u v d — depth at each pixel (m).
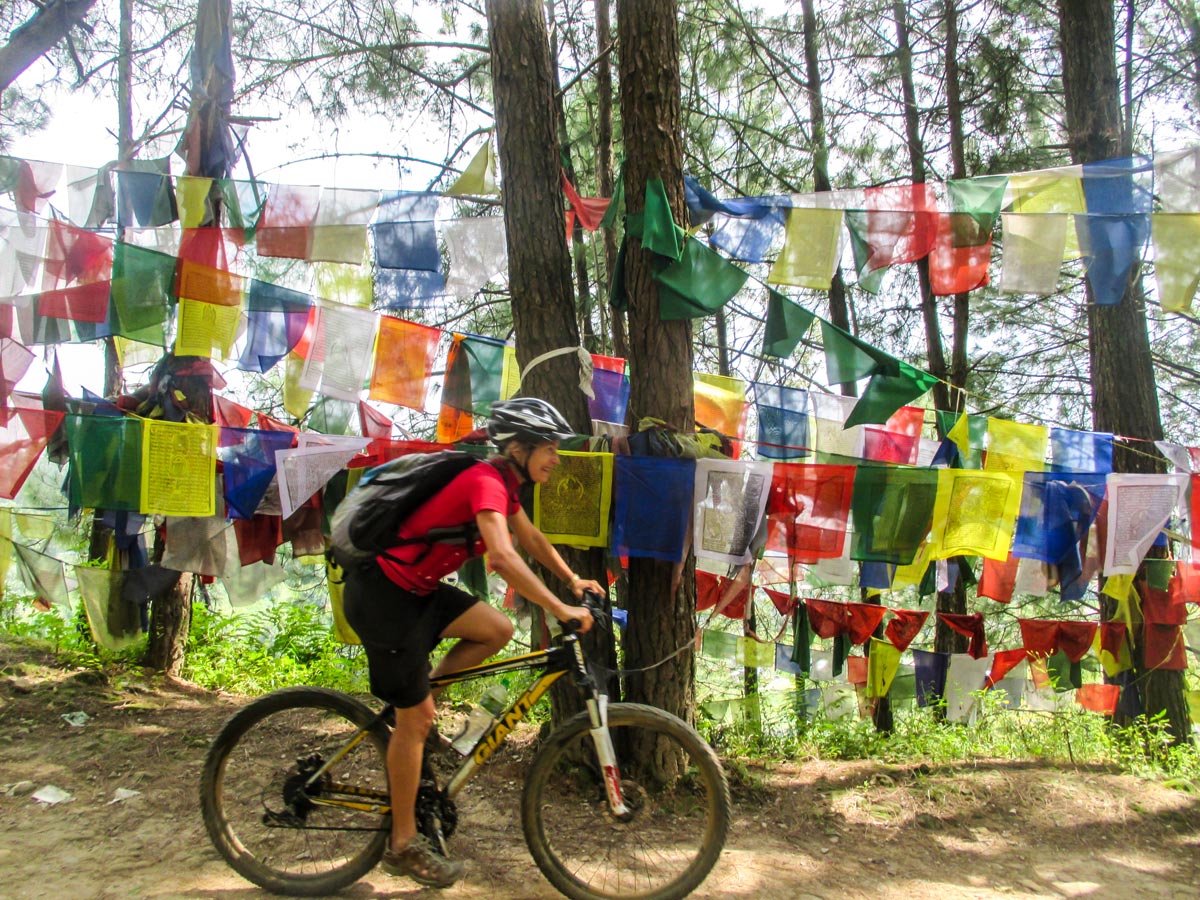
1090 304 7.40
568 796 3.87
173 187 4.37
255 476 4.09
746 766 4.60
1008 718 6.08
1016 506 4.30
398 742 2.79
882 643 5.11
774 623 8.86
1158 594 5.34
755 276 8.10
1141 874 3.78
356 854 2.98
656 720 2.96
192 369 4.77
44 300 4.13
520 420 2.84
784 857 3.58
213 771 3.02
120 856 3.17
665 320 4.09
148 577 4.54
